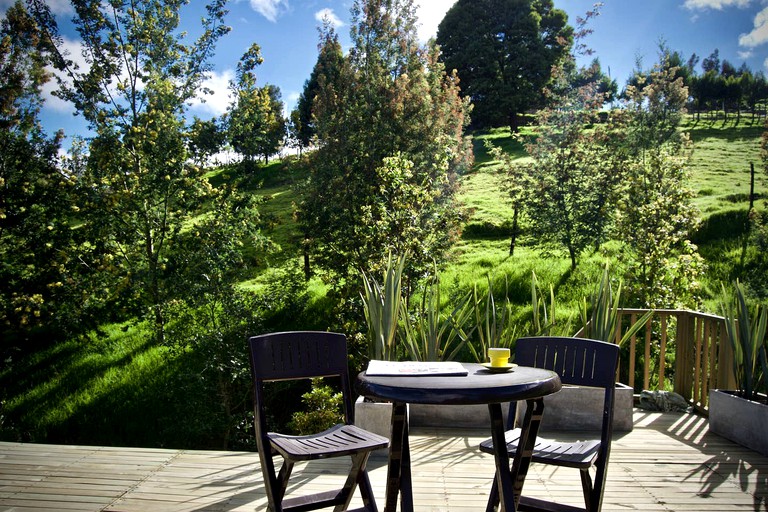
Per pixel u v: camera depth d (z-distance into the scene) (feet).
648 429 15.87
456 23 130.62
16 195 43.27
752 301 40.60
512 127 125.29
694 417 17.07
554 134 45.85
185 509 10.41
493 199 71.05
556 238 45.57
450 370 7.63
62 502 10.73
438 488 11.43
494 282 44.78
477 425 15.92
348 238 36.63
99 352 43.65
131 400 37.17
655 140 48.62
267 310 40.04
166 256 41.70
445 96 45.34
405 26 44.32
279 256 51.72
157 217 41.57
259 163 46.83
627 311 18.86
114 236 42.29
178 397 35.12
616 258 43.27
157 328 38.88
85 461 13.20
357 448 7.66
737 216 55.01
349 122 41.32
